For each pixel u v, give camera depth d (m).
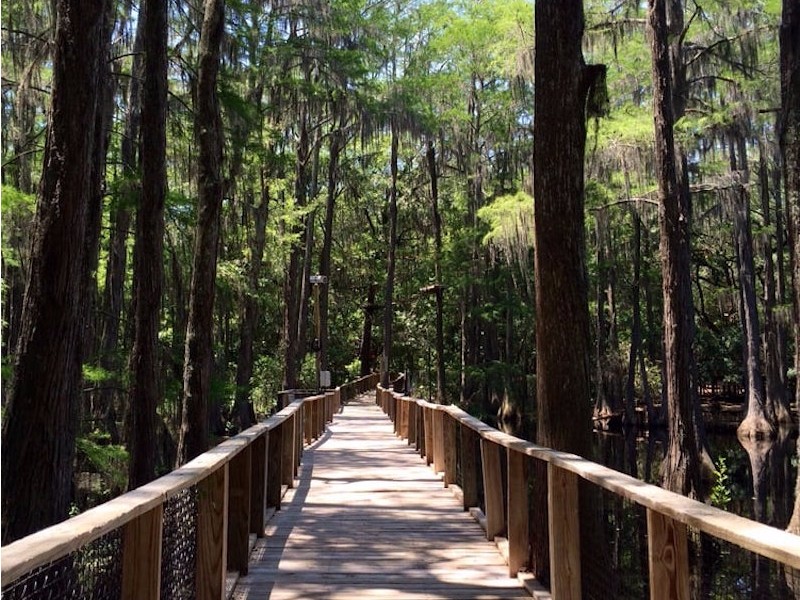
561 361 5.18
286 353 27.80
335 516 7.37
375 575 5.29
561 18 5.36
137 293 9.49
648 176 21.03
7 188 10.43
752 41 19.75
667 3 18.16
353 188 36.09
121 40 15.30
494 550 6.00
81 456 11.67
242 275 20.41
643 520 6.47
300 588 4.97
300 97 25.09
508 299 30.41
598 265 30.42
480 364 33.88
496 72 27.92
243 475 5.32
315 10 23.17
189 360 9.79
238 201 20.97
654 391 37.16
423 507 7.86
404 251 42.38
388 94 27.75
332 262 41.66
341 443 14.64
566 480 4.15
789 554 1.67
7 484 5.59
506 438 5.35
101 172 9.41
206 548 4.11
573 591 4.07
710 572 6.25
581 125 5.39
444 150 32.44
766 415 27.91
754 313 27.97
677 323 13.38
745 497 15.02
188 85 14.45
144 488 2.76
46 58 11.09
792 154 8.79
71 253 5.77
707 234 32.53
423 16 30.23
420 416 12.76
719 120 19.91
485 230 28.38
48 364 5.70
